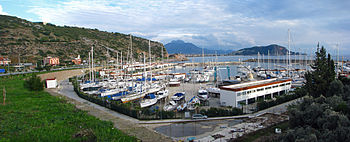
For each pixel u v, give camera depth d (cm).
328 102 3462
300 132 2672
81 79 10356
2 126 3556
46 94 6638
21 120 3944
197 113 4550
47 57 15812
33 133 3334
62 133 3397
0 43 16812
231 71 15912
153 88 7144
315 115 3062
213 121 4175
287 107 4597
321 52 5150
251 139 3158
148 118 4366
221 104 5456
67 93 7194
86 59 18225
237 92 5122
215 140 3206
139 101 5628
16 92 6644
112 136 3341
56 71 12094
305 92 6012
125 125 3953
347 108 3000
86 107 5234
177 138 3359
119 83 8544
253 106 5225
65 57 17975
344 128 2416
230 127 3772
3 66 12738
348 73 10269
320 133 2603
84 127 3700
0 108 4716
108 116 4522
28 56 16275
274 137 3048
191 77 11538
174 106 5175
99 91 6931
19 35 19188
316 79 4916
